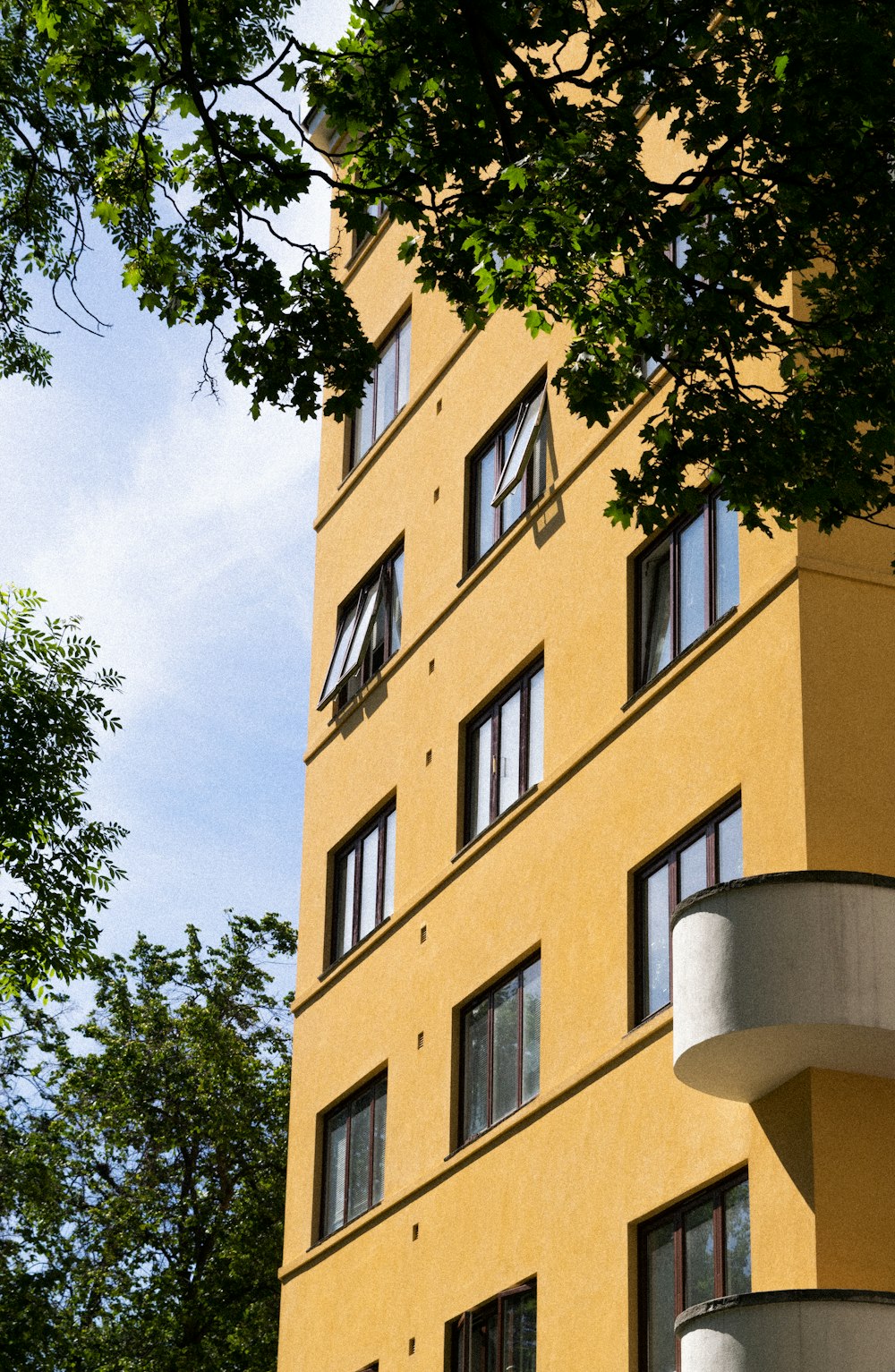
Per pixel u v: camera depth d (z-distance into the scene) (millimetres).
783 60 12461
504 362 23594
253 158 14289
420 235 26922
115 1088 40062
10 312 17672
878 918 14047
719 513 18125
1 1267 35125
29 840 20906
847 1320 12812
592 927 18719
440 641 23672
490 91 12992
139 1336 37469
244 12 14305
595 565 20203
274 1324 38094
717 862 16922
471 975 21062
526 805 20516
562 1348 17641
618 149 13172
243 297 14742
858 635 16234
